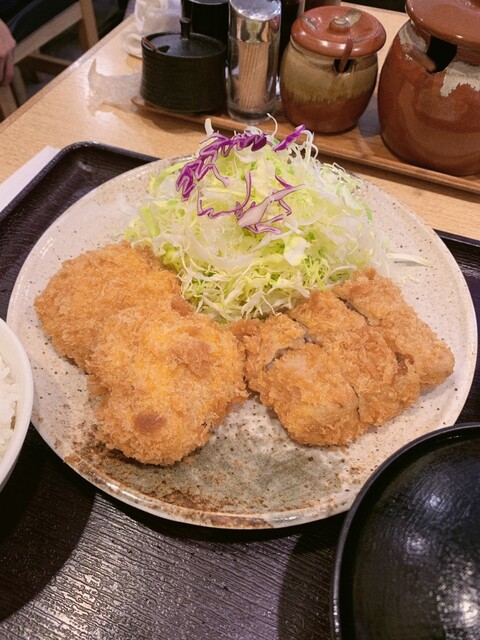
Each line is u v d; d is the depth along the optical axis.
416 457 0.20
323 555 0.23
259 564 0.23
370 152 0.43
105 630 0.21
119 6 0.79
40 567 0.23
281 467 0.25
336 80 0.40
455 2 0.35
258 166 0.33
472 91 0.36
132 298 0.29
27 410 0.22
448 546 0.17
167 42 0.43
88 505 0.25
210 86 0.44
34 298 0.31
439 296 0.32
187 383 0.26
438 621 0.16
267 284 0.32
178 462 0.25
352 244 0.33
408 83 0.38
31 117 0.46
